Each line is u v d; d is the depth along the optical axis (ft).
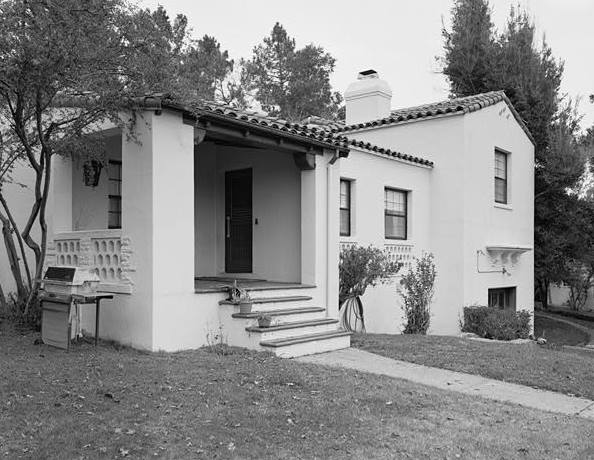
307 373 23.08
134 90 24.45
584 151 59.47
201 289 27.89
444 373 25.81
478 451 15.61
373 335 36.29
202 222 39.88
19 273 28.81
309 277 33.63
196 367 22.84
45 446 14.38
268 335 27.43
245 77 107.65
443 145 47.65
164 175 26.02
